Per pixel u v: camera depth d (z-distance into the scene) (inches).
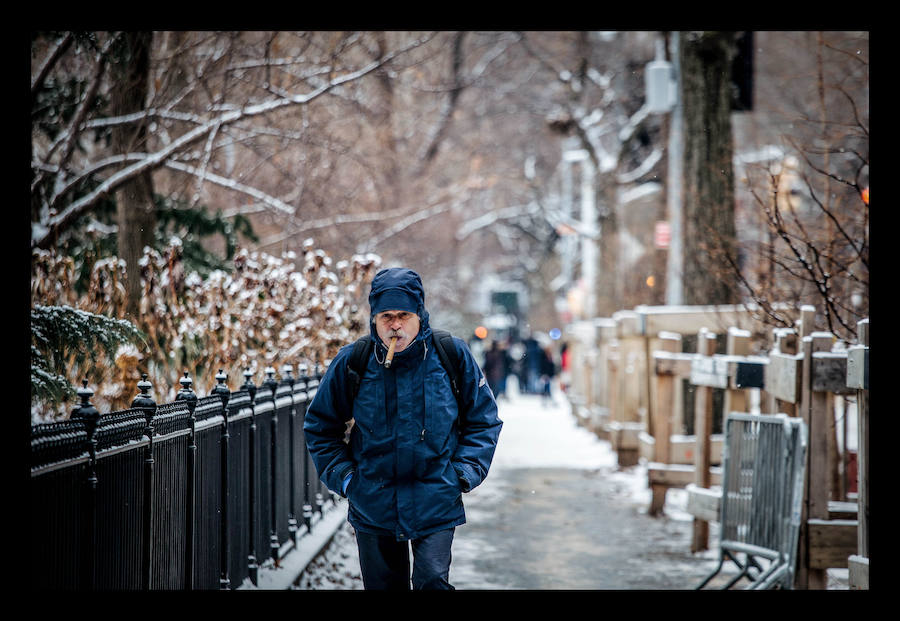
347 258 1701.5
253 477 598.9
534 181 3339.1
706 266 1238.3
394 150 2119.8
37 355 552.7
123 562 398.6
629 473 1327.5
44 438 330.6
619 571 753.0
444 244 3186.5
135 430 409.4
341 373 425.1
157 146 1206.9
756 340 948.0
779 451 642.8
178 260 839.7
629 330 1256.2
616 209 2677.2
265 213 1402.6
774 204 773.3
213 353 847.7
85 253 871.7
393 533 418.9
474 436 430.6
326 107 1487.5
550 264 4722.0
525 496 1136.2
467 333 3956.7
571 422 2162.9
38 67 933.8
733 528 671.8
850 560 539.2
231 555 557.6
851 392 612.7
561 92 3125.0
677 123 1322.6
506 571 750.5
